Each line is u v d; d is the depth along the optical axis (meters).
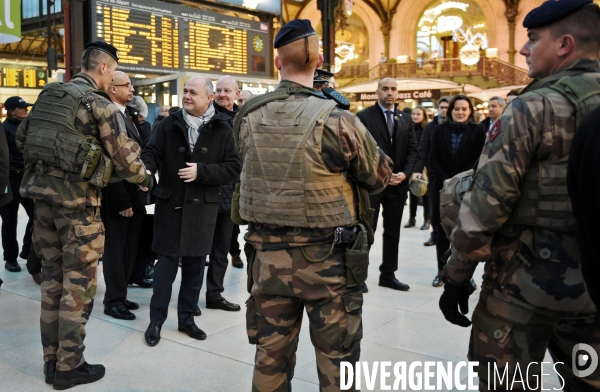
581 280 1.74
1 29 4.22
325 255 2.07
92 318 4.07
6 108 5.41
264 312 2.18
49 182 2.92
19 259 5.96
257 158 2.12
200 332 3.69
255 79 13.17
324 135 2.04
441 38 24.28
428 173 6.86
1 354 3.42
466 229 1.80
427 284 5.01
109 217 4.02
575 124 1.71
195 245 3.63
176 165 3.66
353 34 25.70
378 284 4.98
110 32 10.87
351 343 2.11
